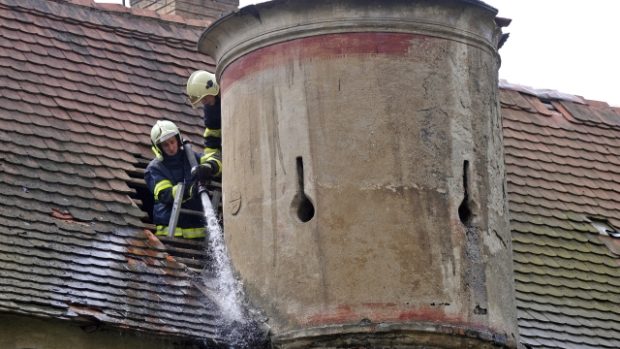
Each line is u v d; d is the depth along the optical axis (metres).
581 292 22.48
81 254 18.48
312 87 18.70
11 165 19.50
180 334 17.94
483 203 18.78
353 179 18.34
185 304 18.39
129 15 23.81
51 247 18.36
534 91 27.52
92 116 21.23
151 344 18.02
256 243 18.69
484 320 18.34
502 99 26.55
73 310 17.50
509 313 18.83
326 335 17.95
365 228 18.19
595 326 21.83
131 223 19.47
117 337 17.88
